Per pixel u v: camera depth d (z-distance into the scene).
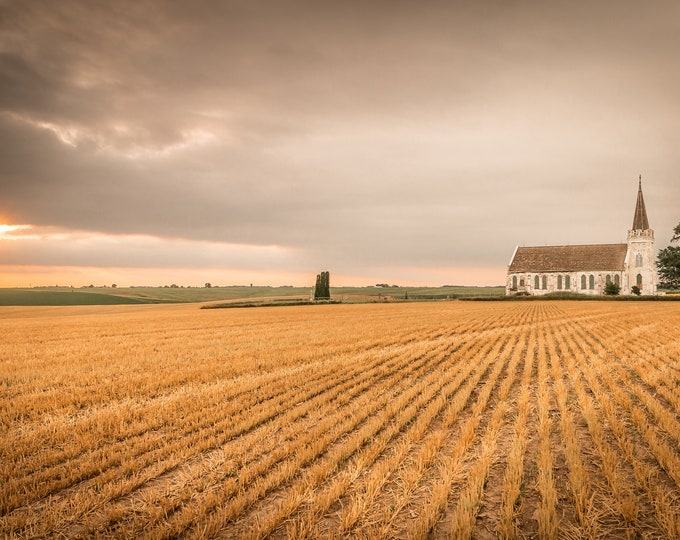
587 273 106.81
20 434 9.92
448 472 7.16
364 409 11.02
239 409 11.60
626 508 5.83
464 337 27.27
